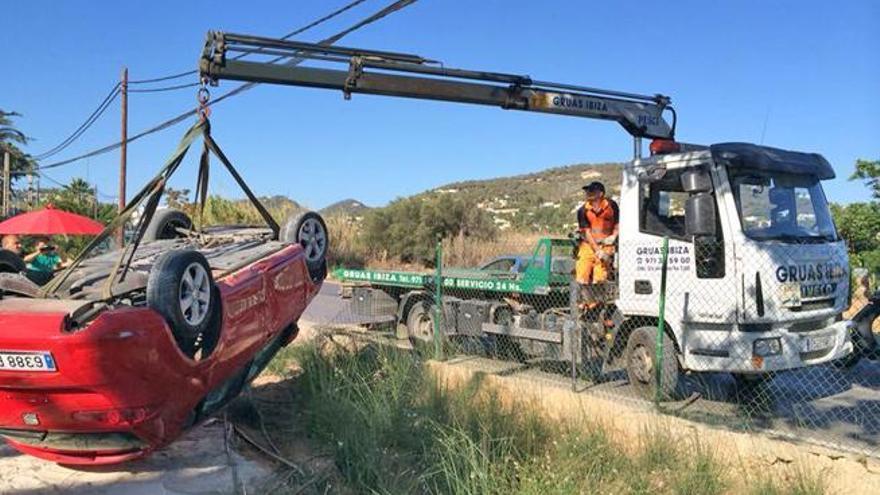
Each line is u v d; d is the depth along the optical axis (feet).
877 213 51.34
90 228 36.86
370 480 19.56
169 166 20.12
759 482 19.01
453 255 77.20
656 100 36.50
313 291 27.35
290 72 28.73
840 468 19.36
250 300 21.85
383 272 41.04
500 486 18.26
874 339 31.40
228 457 21.84
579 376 29.35
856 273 41.22
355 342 33.42
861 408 25.90
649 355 26.71
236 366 21.61
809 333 25.36
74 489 19.38
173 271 17.88
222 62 27.40
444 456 19.95
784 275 24.61
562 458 20.34
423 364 29.50
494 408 23.82
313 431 24.09
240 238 26.91
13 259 22.47
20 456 21.76
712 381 29.76
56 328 15.96
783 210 26.12
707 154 25.35
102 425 17.30
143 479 20.10
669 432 21.59
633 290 27.53
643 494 18.76
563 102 34.19
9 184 155.53
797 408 25.90
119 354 16.25
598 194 29.76
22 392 16.78
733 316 24.44
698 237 25.21
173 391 18.29
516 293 34.12
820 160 27.86
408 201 112.57
